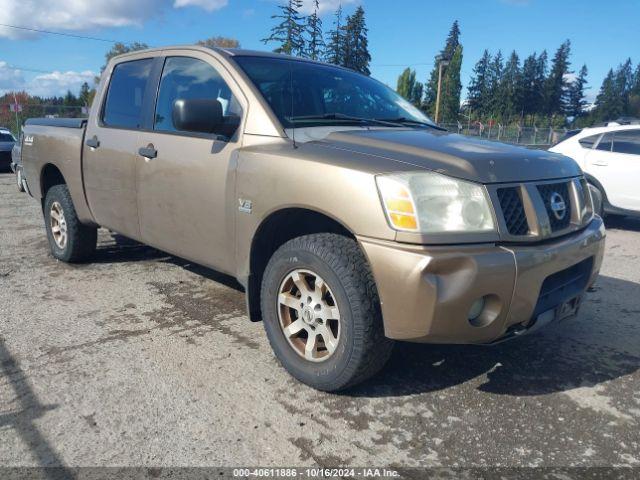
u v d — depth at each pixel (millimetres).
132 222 4180
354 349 2643
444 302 2404
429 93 70125
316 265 2738
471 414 2732
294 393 2895
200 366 3178
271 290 3020
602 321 4039
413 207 2443
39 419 2615
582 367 3270
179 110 3039
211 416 2662
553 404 2842
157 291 4512
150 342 3500
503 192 2619
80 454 2361
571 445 2490
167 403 2770
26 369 3109
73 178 4773
